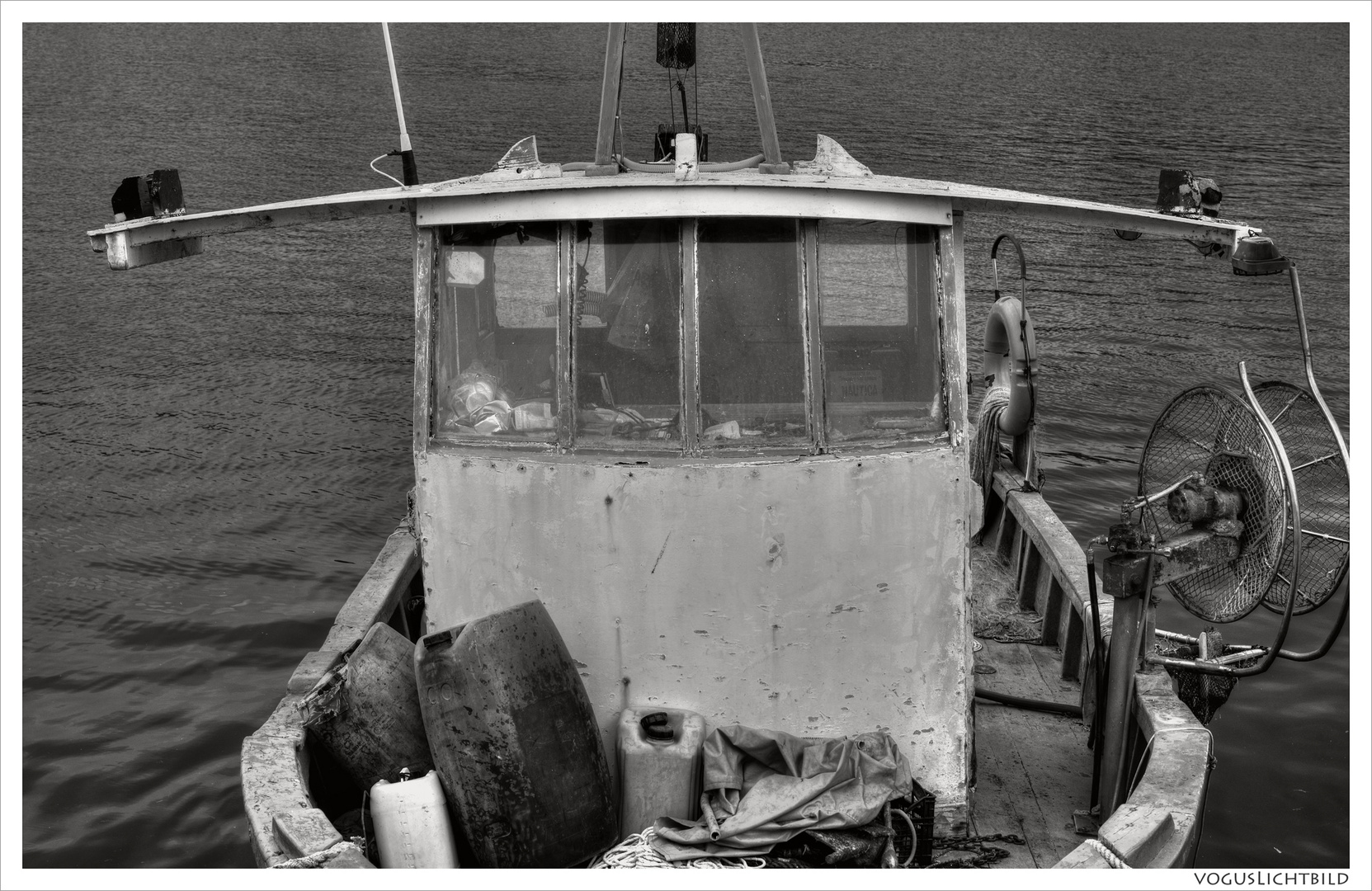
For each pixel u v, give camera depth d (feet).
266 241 68.18
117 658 28.02
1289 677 26.71
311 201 14.89
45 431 41.88
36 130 85.35
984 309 54.80
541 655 13.88
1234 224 14.83
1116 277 60.03
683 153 14.43
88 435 41.60
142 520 35.24
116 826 22.29
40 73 109.29
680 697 14.89
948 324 14.69
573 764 13.78
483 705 13.48
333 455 40.14
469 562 15.01
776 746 14.42
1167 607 30.09
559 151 67.77
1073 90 103.60
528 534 14.76
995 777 17.47
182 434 41.73
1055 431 40.96
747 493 14.39
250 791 14.24
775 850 14.05
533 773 13.51
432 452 14.94
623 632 14.79
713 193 14.25
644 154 65.77
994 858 15.44
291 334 52.60
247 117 87.40
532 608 14.08
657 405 14.67
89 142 81.46
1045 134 82.43
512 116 81.30
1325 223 65.10
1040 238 67.56
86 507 36.04
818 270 14.61
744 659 14.78
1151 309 54.95
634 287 14.69
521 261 14.85
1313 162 78.18
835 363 14.67
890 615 14.80
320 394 45.62
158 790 23.27
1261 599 14.93
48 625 29.40
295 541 34.01
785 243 14.56
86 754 24.34
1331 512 15.24
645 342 14.69
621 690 14.92
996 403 25.48
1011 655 21.54
